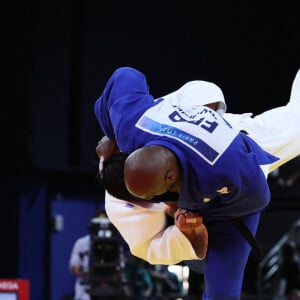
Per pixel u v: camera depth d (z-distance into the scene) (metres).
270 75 27.89
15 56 25.42
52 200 26.80
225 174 5.78
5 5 25.31
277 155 6.79
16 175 25.77
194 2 27.09
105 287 19.23
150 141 5.93
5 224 25.72
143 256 6.64
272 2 27.67
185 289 22.66
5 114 25.66
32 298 25.86
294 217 27.66
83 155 26.30
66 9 25.19
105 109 6.67
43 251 26.53
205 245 6.12
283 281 23.95
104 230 19.41
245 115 6.93
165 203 6.28
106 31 25.70
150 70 26.53
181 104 6.48
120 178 6.09
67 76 25.61
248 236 6.31
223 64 27.50
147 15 26.41
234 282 6.44
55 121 25.84
